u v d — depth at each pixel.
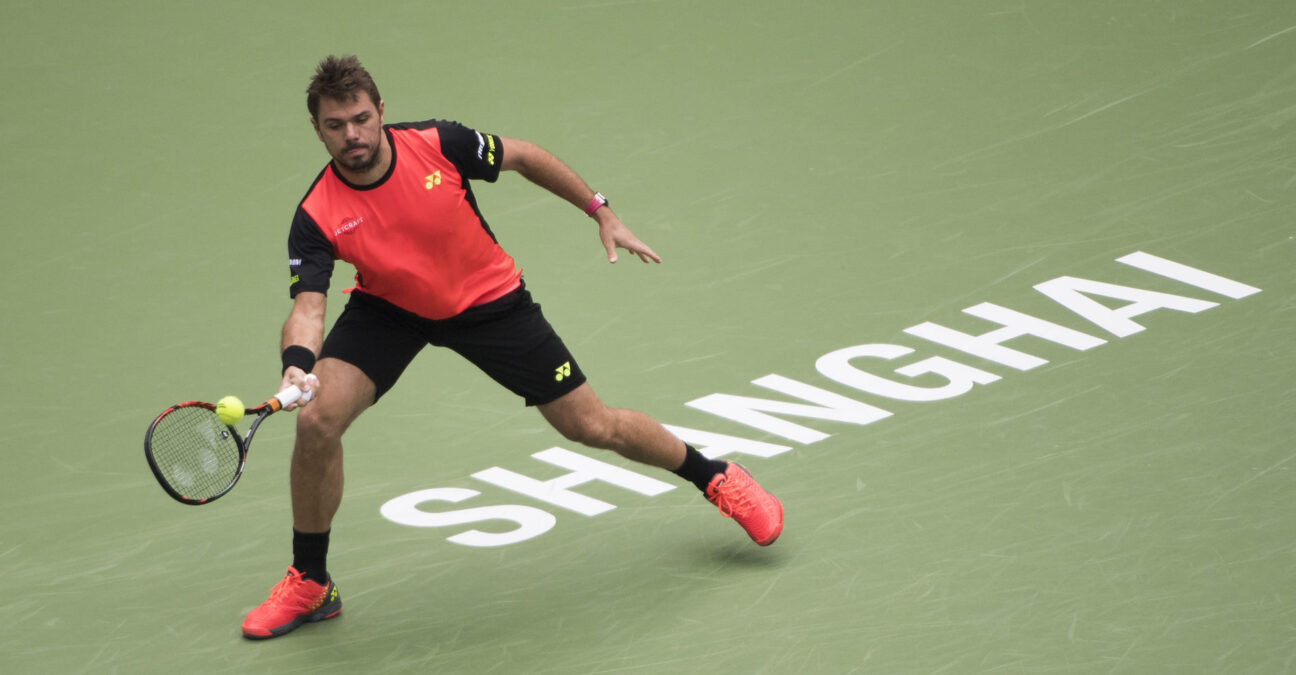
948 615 19.52
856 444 23.77
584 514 22.58
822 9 38.94
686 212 31.52
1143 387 24.67
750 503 20.84
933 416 24.38
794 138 34.00
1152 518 21.28
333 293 29.89
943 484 22.55
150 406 26.08
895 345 26.58
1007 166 32.38
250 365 27.27
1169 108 34.00
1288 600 19.28
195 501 17.25
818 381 25.67
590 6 39.50
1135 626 19.00
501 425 25.08
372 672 19.23
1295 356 25.11
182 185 33.31
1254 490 21.73
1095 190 31.22
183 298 29.50
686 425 24.61
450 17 39.16
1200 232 29.39
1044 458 23.00
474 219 19.11
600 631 19.77
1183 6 38.03
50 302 29.42
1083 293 27.72
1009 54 36.62
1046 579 20.11
